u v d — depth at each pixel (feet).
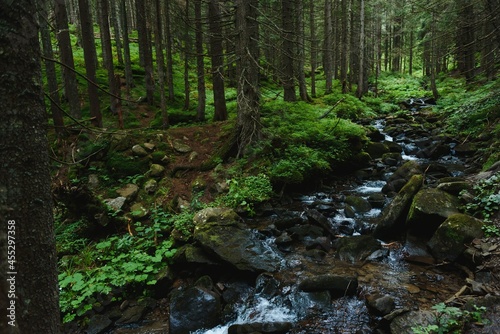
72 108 38.17
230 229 20.94
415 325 12.32
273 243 21.62
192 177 30.19
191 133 37.09
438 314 12.62
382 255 19.07
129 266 18.83
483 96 45.73
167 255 19.66
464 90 63.77
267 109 41.32
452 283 15.87
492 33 30.30
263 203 26.96
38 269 6.14
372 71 108.27
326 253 20.17
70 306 16.90
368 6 89.56
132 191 27.66
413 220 20.10
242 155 31.37
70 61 37.27
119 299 17.58
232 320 15.53
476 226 17.63
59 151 32.12
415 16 60.44
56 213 25.43
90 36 37.14
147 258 19.43
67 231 23.49
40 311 6.16
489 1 31.58
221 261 18.57
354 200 26.94
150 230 22.58
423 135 46.55
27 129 5.96
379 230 21.30
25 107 5.92
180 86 65.87
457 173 30.94
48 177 6.54
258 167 29.94
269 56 58.39
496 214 18.34
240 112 31.32
